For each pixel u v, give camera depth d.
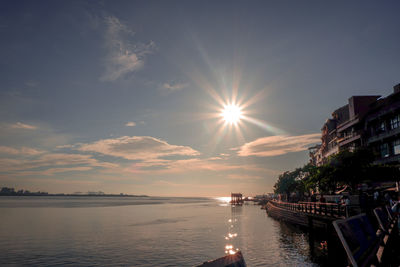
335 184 40.44
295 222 41.28
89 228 51.59
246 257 24.27
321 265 20.69
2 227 53.75
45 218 75.19
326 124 73.00
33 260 26.28
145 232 44.91
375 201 22.91
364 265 3.67
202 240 35.62
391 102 43.28
